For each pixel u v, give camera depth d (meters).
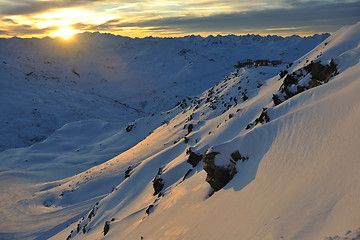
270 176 11.31
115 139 120.75
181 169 25.61
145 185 31.61
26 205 54.78
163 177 25.42
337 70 20.41
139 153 65.19
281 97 24.70
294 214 8.25
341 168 8.51
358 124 9.69
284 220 8.27
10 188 67.06
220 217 11.55
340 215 6.90
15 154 119.31
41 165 98.25
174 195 19.05
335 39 36.16
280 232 7.86
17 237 39.78
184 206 15.99
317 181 8.91
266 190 10.66
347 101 11.68
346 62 20.28
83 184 58.06
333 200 7.68
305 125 12.62
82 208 46.50
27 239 38.19
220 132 31.20
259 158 13.25
